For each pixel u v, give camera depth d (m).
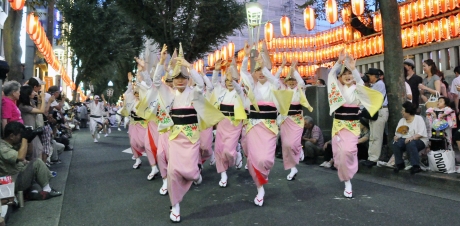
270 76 4.98
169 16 10.00
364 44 13.20
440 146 5.94
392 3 6.90
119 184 6.11
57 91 8.90
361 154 7.20
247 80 4.89
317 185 5.91
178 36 10.31
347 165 5.11
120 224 4.09
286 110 5.16
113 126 22.81
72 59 21.70
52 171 7.00
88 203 4.95
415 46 12.11
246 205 4.82
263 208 4.67
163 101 4.36
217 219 4.24
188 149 4.25
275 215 4.36
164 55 4.40
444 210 4.41
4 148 4.32
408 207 4.59
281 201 4.99
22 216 4.38
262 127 4.89
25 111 5.86
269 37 13.57
